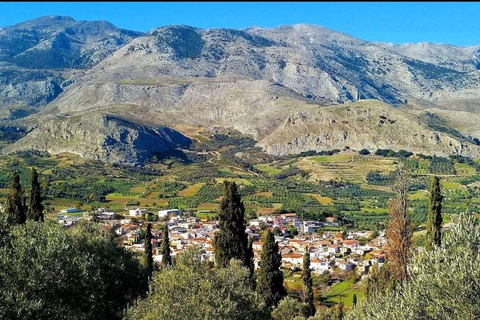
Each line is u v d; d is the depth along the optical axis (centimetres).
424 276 2489
